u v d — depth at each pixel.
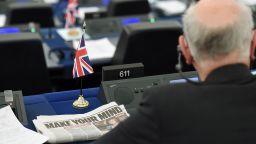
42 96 2.42
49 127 2.07
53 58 3.71
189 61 1.53
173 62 3.33
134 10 4.99
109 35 4.14
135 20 4.34
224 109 1.35
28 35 3.02
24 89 3.10
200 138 1.33
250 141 1.34
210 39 1.40
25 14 4.49
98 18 4.29
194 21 1.44
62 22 5.59
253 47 1.53
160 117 1.34
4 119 2.12
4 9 5.61
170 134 1.33
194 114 1.34
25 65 3.01
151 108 1.36
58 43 4.01
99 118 2.16
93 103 2.37
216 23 1.41
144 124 1.36
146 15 4.54
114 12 4.94
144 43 3.21
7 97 2.27
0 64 2.97
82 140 2.02
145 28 3.17
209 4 1.47
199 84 1.41
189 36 1.45
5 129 2.05
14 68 3.01
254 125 1.35
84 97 2.42
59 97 2.42
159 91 1.39
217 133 1.33
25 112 2.21
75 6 4.71
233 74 1.41
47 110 2.29
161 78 2.40
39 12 4.52
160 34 3.19
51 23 4.61
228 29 1.40
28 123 2.16
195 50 1.45
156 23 3.29
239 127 1.34
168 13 5.70
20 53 2.96
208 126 1.33
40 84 3.11
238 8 1.45
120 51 3.29
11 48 2.92
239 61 1.42
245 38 1.42
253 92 1.39
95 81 3.75
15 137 1.99
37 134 2.01
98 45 3.86
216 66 1.42
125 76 2.44
